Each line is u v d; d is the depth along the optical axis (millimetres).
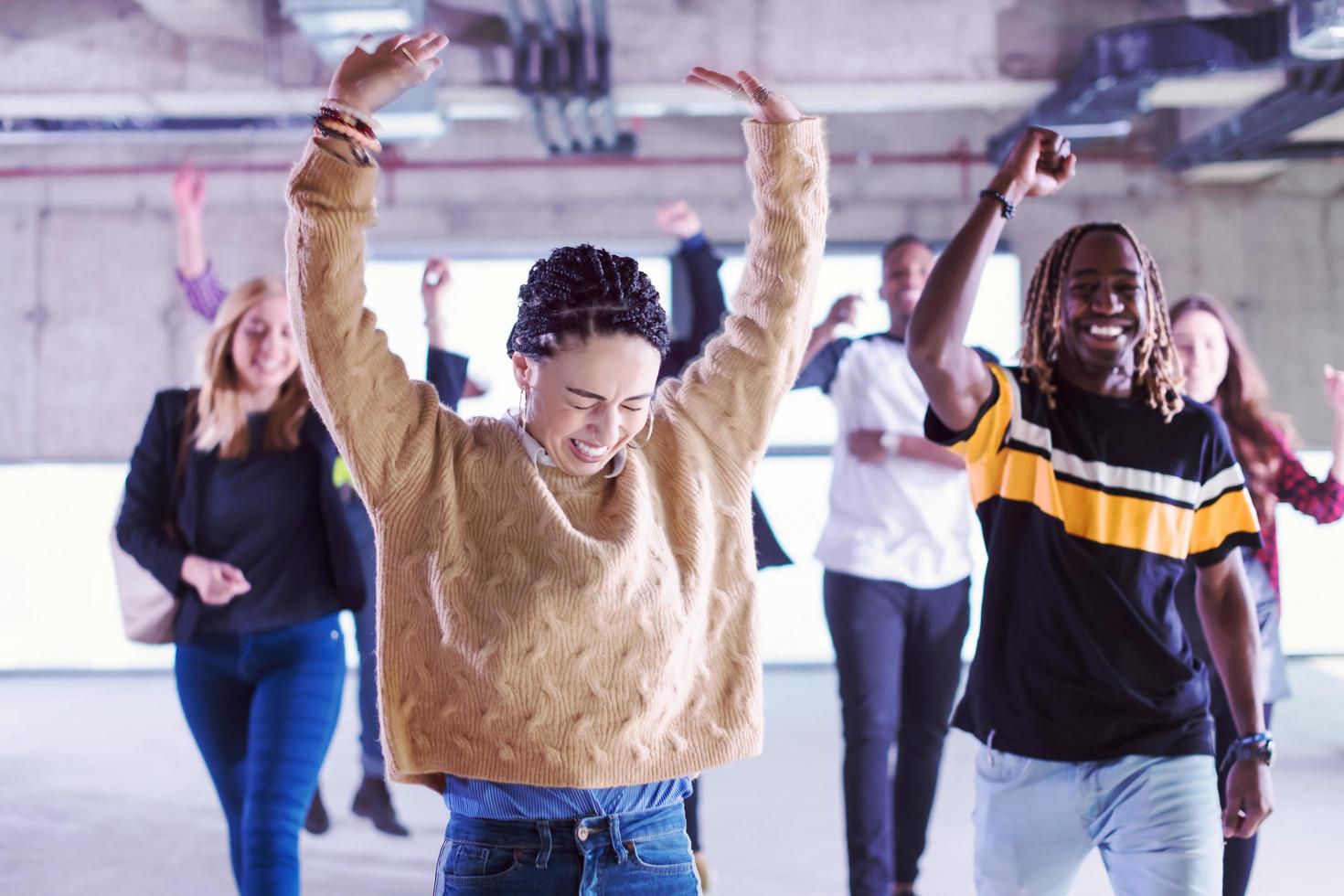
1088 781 1894
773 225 1500
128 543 2572
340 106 1288
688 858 1431
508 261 8320
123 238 8477
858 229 8336
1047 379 2057
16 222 8477
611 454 1371
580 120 6508
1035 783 1930
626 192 8297
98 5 6379
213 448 2604
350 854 3768
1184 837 1832
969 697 2039
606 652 1336
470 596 1335
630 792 1404
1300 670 7008
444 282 2982
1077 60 6121
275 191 8461
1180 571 1979
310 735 2463
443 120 6449
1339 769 4727
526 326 1331
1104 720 1886
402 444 1353
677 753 1403
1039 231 8391
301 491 2611
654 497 1421
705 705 1434
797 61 6188
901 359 3551
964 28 6180
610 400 1322
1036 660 1938
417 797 4516
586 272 1318
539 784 1334
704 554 1425
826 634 7805
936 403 1975
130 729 5805
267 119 6863
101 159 8500
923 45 6184
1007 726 1950
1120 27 5605
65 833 4043
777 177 1485
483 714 1332
